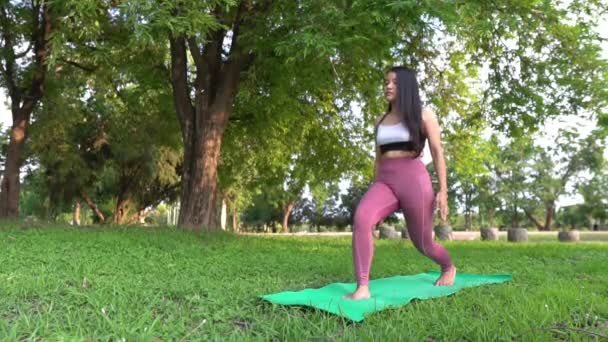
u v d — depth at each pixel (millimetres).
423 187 4566
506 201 45562
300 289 4598
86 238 8750
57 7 8547
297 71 11469
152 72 14164
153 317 3393
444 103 15055
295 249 9047
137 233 10016
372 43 9047
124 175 27375
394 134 4602
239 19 10453
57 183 26641
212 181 12188
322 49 8109
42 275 4637
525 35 12688
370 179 17906
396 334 2896
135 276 5004
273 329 3080
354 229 4336
